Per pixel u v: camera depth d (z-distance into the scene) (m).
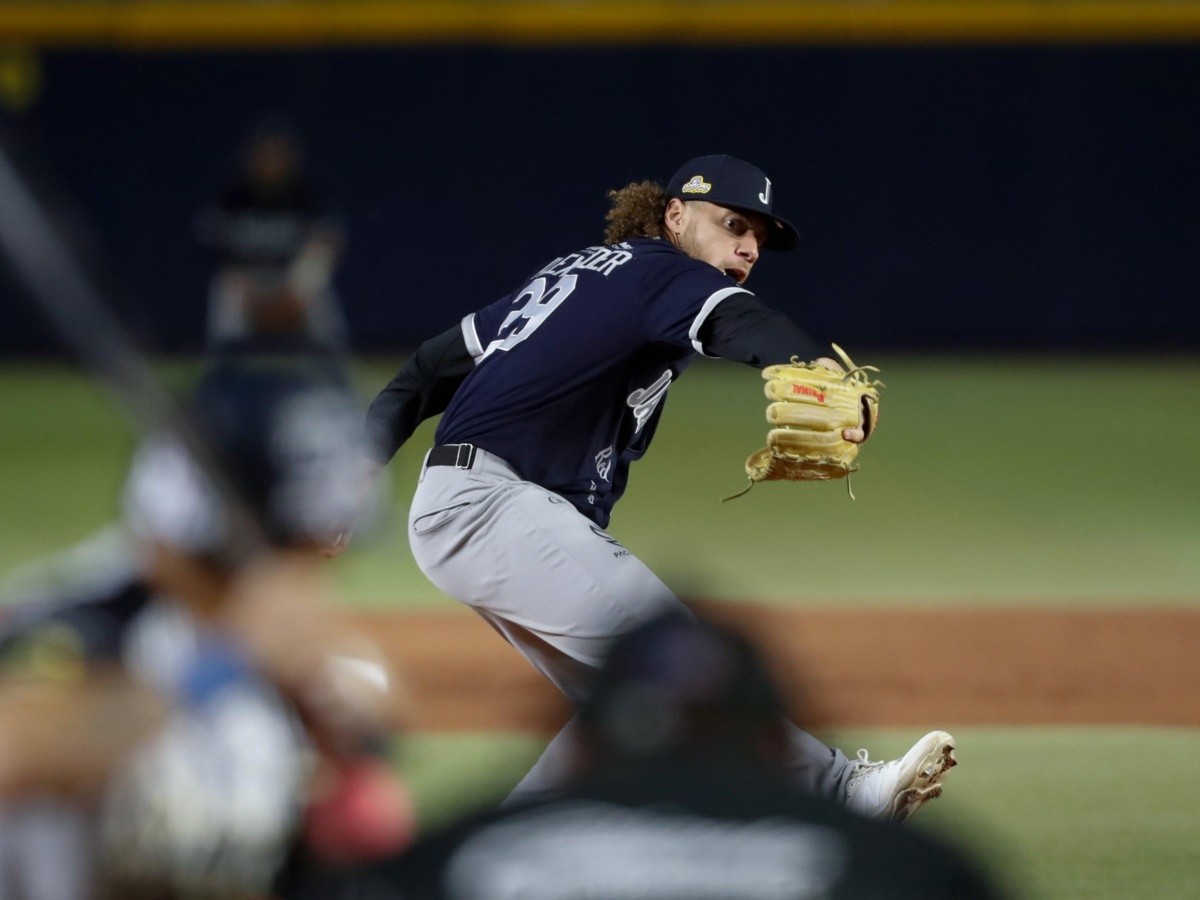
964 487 41.41
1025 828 15.89
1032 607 27.75
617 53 68.56
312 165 68.06
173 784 5.40
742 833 4.98
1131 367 68.25
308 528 5.75
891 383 64.00
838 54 69.25
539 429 13.88
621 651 5.37
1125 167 70.44
